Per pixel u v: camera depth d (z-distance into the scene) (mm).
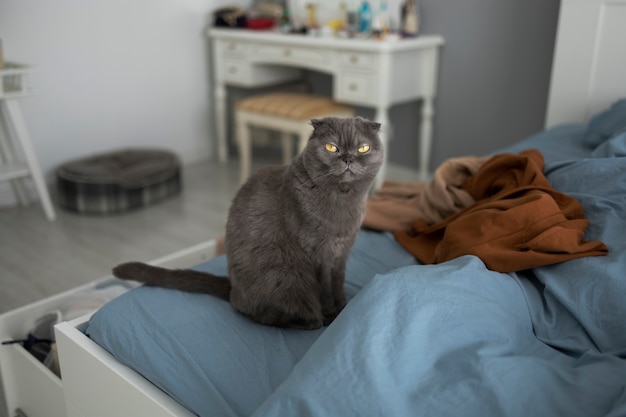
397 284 1134
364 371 947
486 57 3160
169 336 1253
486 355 999
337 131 1264
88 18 3236
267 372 1182
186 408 1137
